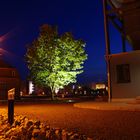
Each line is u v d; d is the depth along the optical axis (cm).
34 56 4259
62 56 4259
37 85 4325
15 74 5506
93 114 1316
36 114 1461
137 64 2031
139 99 1791
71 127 917
